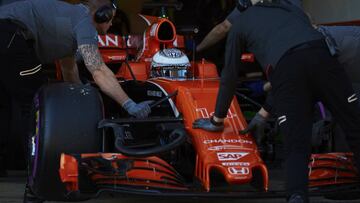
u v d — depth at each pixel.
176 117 8.28
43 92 7.87
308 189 7.01
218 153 7.46
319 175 7.71
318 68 6.91
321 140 8.64
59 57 8.45
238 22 7.31
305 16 7.32
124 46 11.41
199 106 8.21
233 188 9.62
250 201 9.98
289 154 6.88
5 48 9.53
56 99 7.70
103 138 7.75
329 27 8.55
